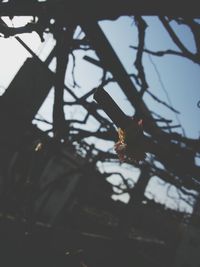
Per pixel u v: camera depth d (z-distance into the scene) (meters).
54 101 3.07
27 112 4.60
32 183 5.44
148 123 3.79
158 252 30.33
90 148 5.52
